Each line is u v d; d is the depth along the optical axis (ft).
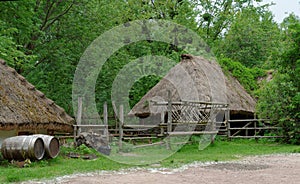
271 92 45.73
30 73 55.57
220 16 86.99
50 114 34.73
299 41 46.26
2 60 36.45
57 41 53.16
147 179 21.34
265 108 46.11
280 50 52.65
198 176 22.44
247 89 59.52
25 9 41.16
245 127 51.26
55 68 53.78
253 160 30.83
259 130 51.80
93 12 54.24
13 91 32.01
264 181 20.49
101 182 20.20
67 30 53.42
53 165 27.02
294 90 44.93
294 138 45.52
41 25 51.75
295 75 45.70
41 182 20.12
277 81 46.11
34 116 31.32
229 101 50.08
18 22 43.01
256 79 64.95
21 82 36.04
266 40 83.71
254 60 82.02
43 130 36.96
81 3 53.57
